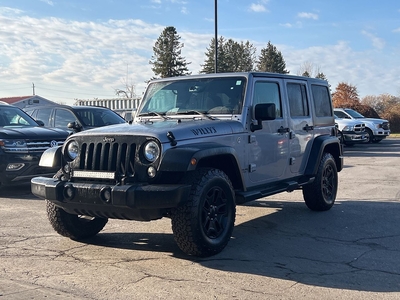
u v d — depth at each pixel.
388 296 4.14
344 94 56.69
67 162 5.39
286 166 6.88
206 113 6.11
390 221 7.11
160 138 4.87
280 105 6.81
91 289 4.30
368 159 16.45
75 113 11.83
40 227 6.70
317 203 7.68
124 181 4.92
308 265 5.01
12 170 9.11
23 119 10.72
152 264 5.02
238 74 6.26
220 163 5.73
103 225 6.16
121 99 25.70
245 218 7.37
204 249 5.05
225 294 4.17
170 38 44.22
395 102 51.22
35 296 4.13
